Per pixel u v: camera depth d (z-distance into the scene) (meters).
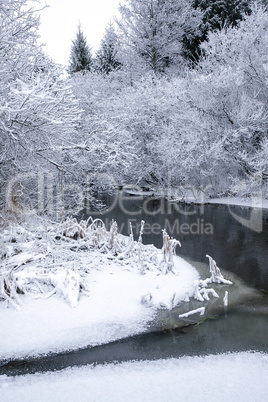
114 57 28.86
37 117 6.22
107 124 9.33
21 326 3.80
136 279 5.25
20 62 6.73
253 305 4.62
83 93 18.81
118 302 4.51
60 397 2.71
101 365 3.20
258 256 6.81
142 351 3.46
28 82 6.67
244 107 13.88
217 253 7.02
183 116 15.11
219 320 4.18
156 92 17.03
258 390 2.77
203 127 14.09
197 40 26.20
